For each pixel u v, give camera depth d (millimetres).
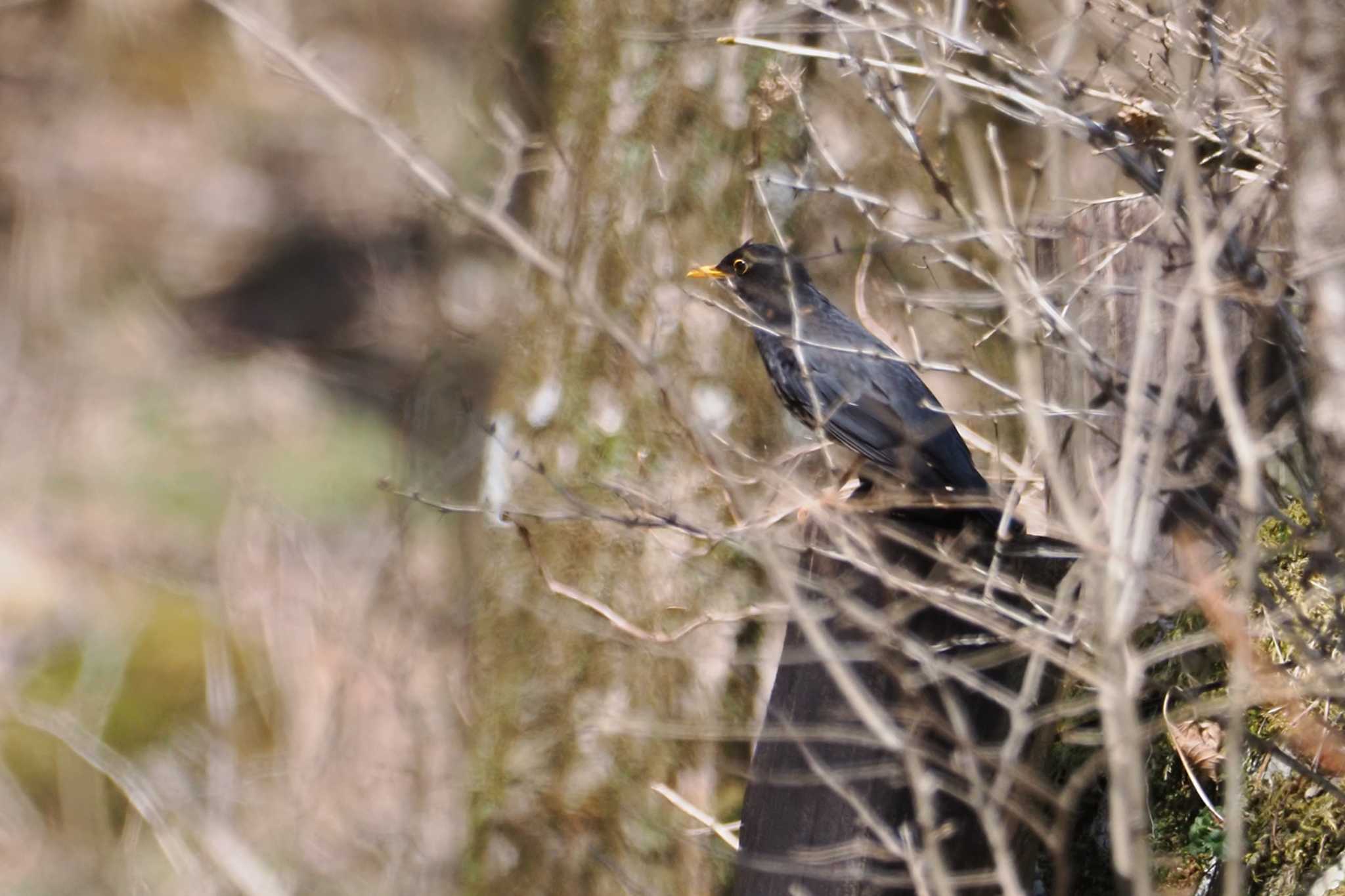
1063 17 8242
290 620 14211
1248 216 7586
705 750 10633
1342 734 7605
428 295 19734
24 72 23453
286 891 12258
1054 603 6988
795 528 9094
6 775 13609
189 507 18359
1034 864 8039
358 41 22109
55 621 15930
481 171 15156
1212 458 7496
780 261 9602
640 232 11078
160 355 21266
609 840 10922
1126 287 7141
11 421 19688
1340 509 6379
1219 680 7922
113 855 12938
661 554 10672
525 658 11344
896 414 8977
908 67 7605
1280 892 7957
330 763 13094
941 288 9836
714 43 10914
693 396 10750
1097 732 7805
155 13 24266
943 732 6699
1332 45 5996
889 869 7410
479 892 11594
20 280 21781
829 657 6160
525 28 14352
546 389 11477
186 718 14141
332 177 22109
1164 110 7266
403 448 16422
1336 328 6176
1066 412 6930
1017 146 10383
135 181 22781
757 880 7914
